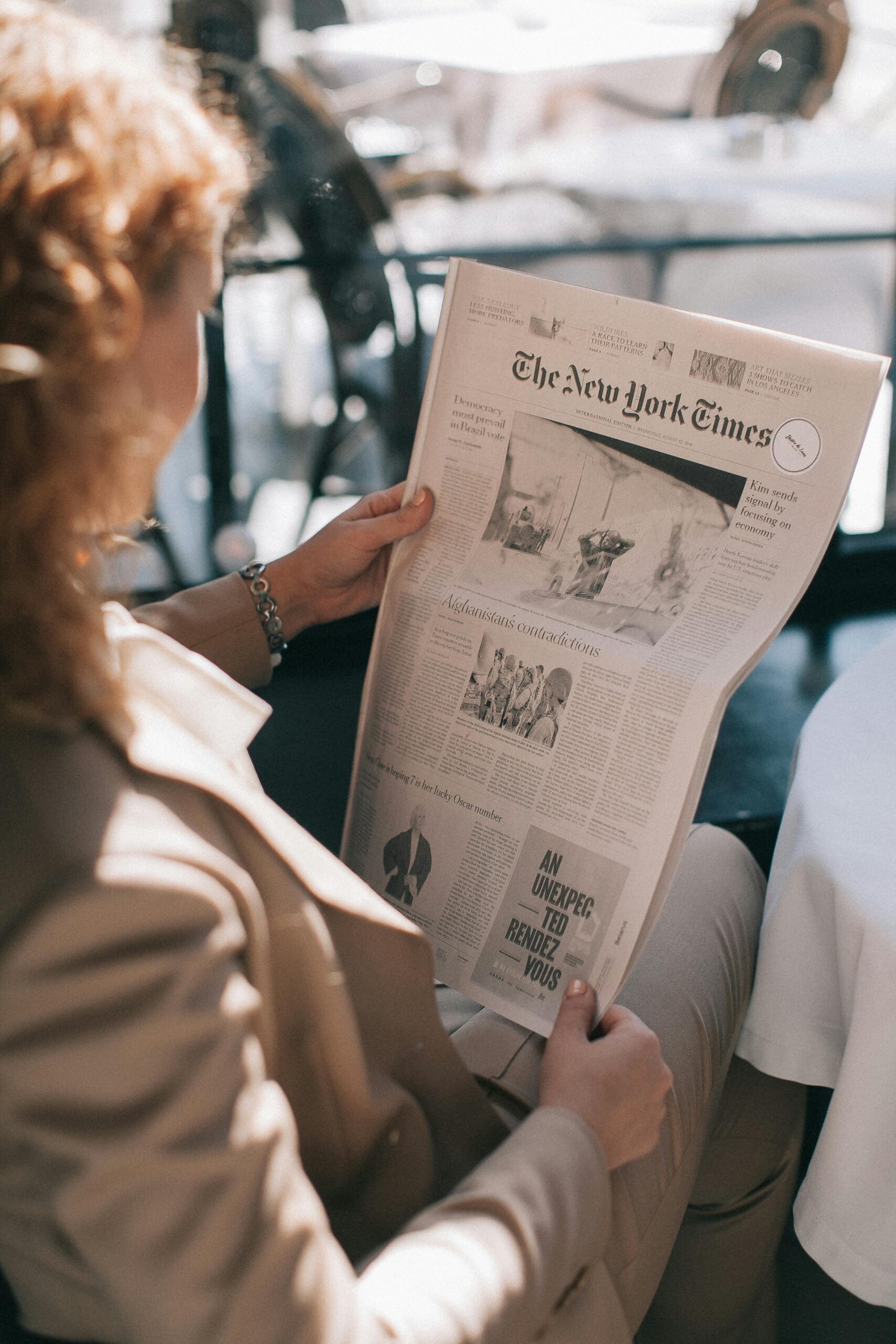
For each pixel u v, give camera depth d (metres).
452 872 0.75
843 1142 0.72
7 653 0.42
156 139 0.42
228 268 2.00
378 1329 0.44
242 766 0.58
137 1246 0.39
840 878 0.74
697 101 2.64
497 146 2.52
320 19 2.40
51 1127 0.39
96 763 0.43
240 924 0.44
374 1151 0.58
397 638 0.79
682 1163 0.72
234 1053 0.41
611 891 0.69
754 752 1.73
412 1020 0.60
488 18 2.63
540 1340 0.54
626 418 0.72
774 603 0.67
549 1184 0.53
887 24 2.54
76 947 0.38
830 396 0.67
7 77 0.40
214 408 2.11
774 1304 0.95
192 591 0.86
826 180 2.42
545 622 0.73
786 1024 0.80
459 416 0.77
